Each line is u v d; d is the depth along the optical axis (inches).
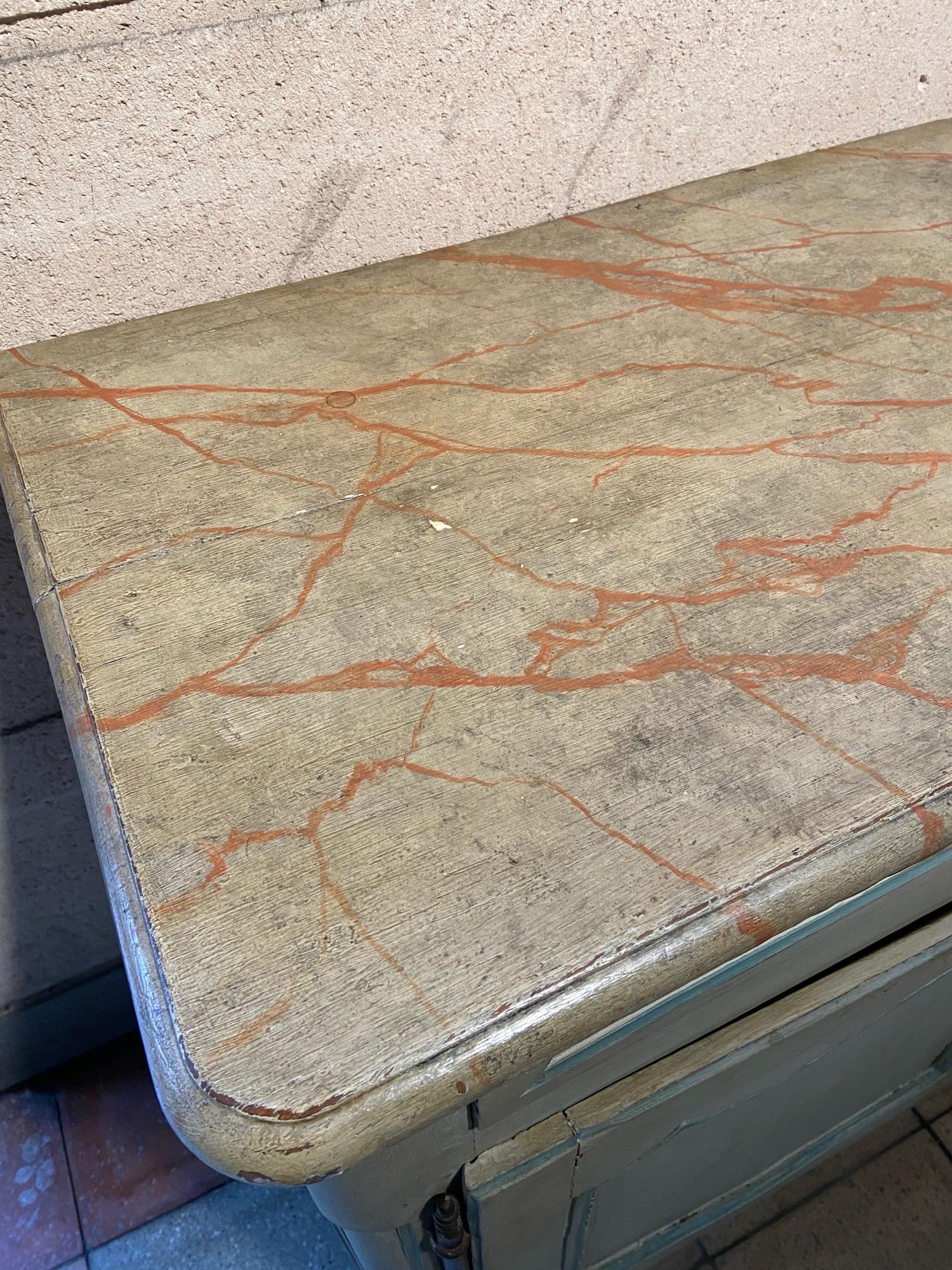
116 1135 62.5
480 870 22.8
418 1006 20.5
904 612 28.7
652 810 23.8
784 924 22.7
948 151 53.6
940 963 35.7
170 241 41.2
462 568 30.5
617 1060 27.8
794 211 48.4
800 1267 54.7
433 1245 31.9
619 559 30.6
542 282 44.0
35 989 62.6
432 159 44.3
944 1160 58.8
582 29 43.7
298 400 37.5
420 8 39.8
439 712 26.3
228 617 29.2
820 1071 38.3
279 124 40.2
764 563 30.3
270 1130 19.0
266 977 21.1
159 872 23.0
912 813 23.8
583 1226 37.1
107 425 36.5
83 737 26.2
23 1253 57.6
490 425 36.0
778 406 36.4
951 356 38.6
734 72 48.8
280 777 24.9
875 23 51.0
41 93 35.5
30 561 31.6
